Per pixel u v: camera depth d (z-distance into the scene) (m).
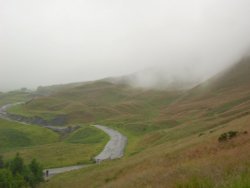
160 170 39.47
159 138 123.81
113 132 189.00
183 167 30.22
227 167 21.09
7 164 96.56
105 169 74.62
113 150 138.12
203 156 44.56
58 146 163.38
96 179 66.56
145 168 54.16
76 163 124.62
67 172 99.19
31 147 173.38
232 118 101.88
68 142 184.38
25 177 86.25
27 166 92.50
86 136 193.88
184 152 52.69
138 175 42.41
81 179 74.69
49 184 86.56
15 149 177.75
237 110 124.31
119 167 67.69
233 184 11.58
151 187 23.14
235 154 31.80
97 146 151.62
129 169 61.19
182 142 74.81
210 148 47.38
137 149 123.56
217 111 183.50
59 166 123.50
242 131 51.09
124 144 151.00
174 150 59.31
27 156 147.38
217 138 52.00
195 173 20.84
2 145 191.75
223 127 74.06
